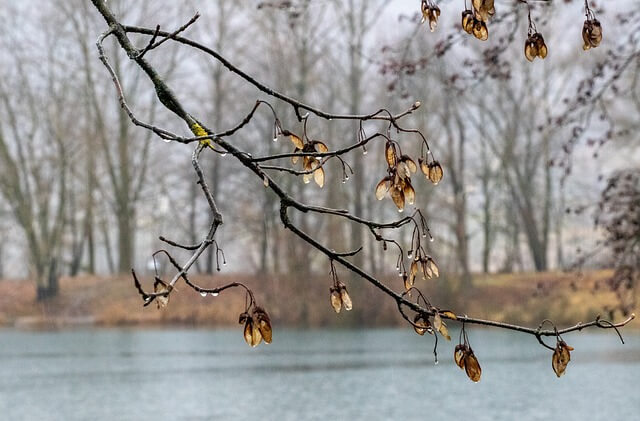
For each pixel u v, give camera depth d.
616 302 44.12
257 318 3.37
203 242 3.57
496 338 44.06
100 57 3.90
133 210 61.78
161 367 32.91
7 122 59.53
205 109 60.38
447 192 60.59
